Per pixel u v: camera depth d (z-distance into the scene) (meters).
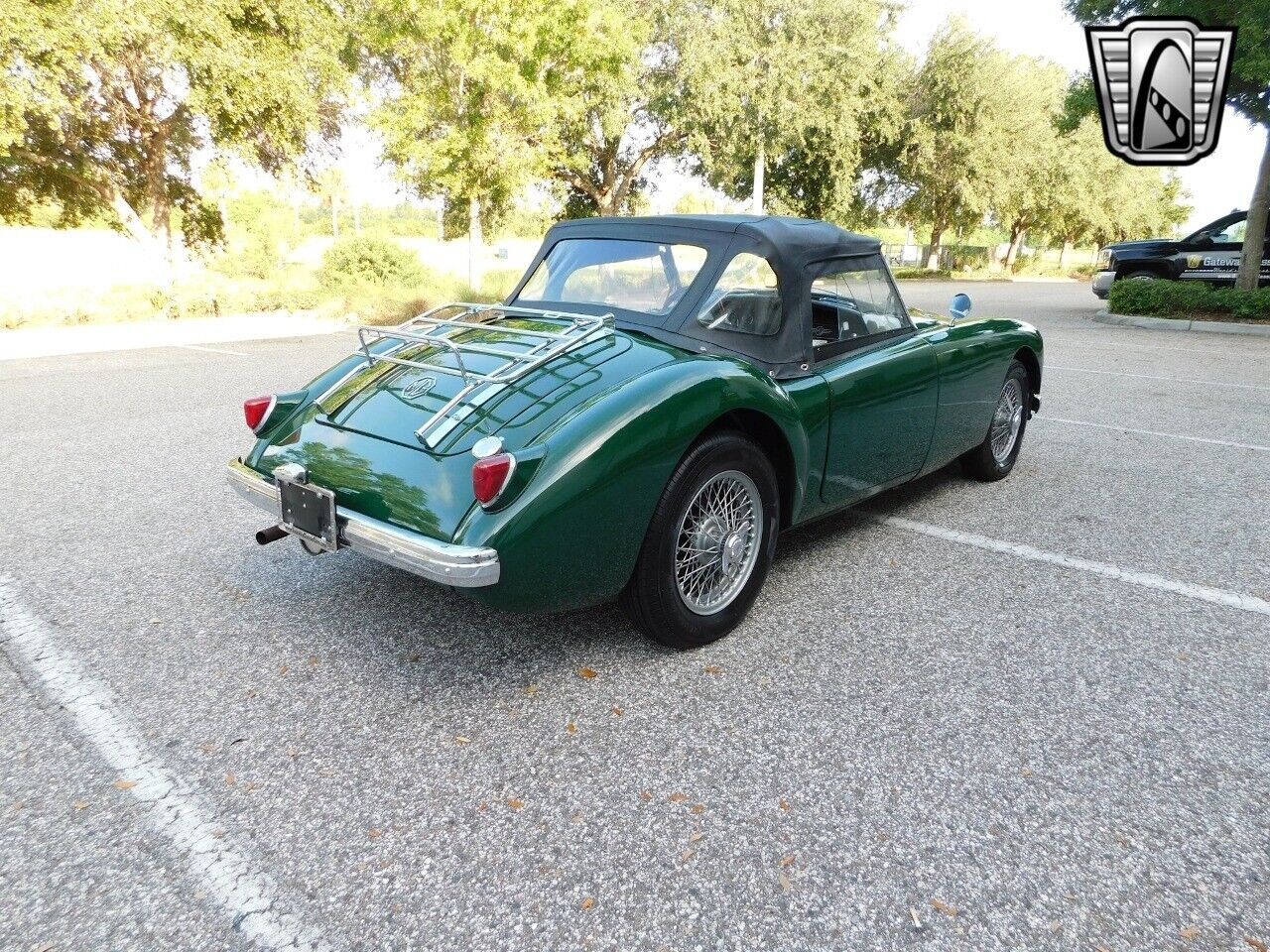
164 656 2.71
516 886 1.78
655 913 1.71
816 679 2.62
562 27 14.96
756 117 22.19
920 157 30.39
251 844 1.89
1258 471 5.05
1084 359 9.84
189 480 4.66
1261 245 13.10
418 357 2.89
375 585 3.28
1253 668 2.71
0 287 17.53
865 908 1.73
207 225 20.33
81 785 2.08
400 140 15.07
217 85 13.78
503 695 2.51
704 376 2.56
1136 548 3.76
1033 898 1.76
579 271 3.34
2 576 3.33
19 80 12.08
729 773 2.16
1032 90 31.05
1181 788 2.12
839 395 3.11
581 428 2.30
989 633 2.94
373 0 15.00
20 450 5.29
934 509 4.31
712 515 2.73
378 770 2.16
